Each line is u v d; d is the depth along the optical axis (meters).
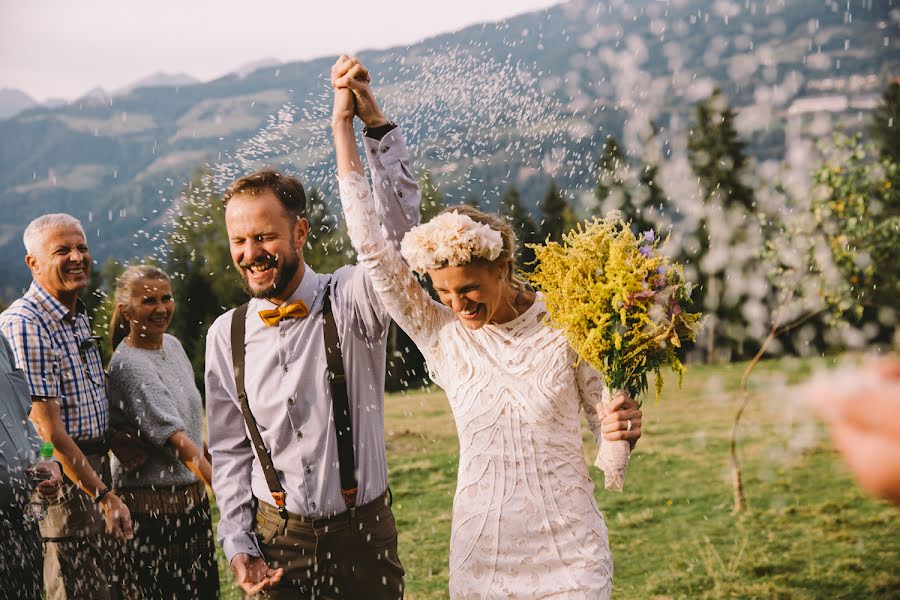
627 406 2.26
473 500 2.38
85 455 3.45
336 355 2.54
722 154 19.66
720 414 9.78
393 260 2.43
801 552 5.15
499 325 2.42
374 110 2.55
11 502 3.03
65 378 3.38
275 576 2.52
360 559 2.55
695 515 6.07
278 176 2.64
